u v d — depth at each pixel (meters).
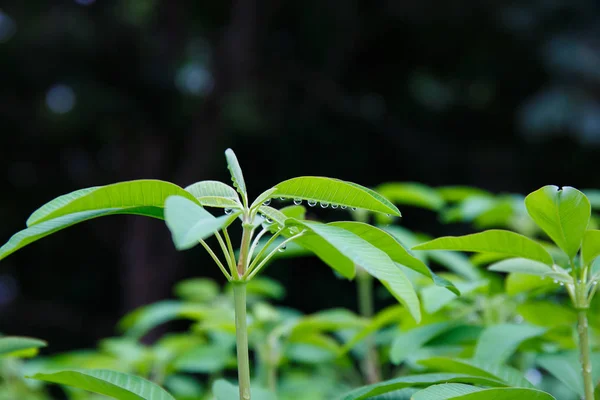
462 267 1.75
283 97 8.93
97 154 8.95
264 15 7.78
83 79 7.89
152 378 2.24
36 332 8.58
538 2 7.60
